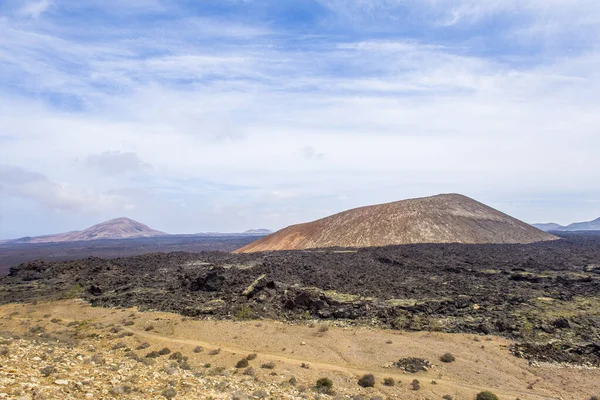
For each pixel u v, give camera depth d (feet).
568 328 122.93
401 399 82.53
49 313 175.94
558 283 192.13
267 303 172.04
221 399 65.51
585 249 374.63
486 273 223.51
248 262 286.46
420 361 103.65
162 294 201.05
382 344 119.34
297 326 144.05
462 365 101.40
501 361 103.19
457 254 315.99
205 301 182.60
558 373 95.04
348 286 190.49
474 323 133.18
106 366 78.89
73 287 227.81
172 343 125.18
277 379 90.99
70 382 59.16
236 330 139.64
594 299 154.61
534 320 130.52
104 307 185.37
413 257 298.76
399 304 157.58
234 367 101.91
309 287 189.26
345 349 116.57
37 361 72.13
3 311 182.09
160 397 61.00
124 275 254.88
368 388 88.22
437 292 175.94
